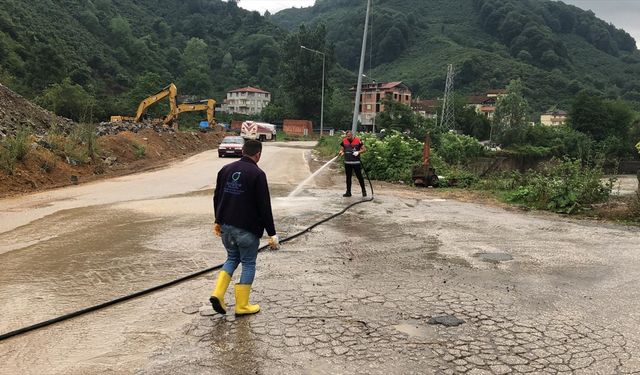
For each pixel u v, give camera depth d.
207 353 3.78
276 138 60.84
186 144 33.88
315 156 29.33
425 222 9.49
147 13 139.38
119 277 5.68
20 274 5.75
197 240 7.54
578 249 7.37
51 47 76.56
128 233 8.02
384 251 7.09
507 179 15.31
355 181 16.95
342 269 6.12
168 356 3.74
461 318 4.54
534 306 4.89
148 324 4.35
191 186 14.62
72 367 3.57
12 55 69.31
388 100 51.66
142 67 106.62
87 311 4.60
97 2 118.31
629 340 4.11
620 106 73.25
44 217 9.38
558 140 62.91
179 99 92.94
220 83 123.62
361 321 4.44
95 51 96.56
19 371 3.51
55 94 57.06
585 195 11.33
